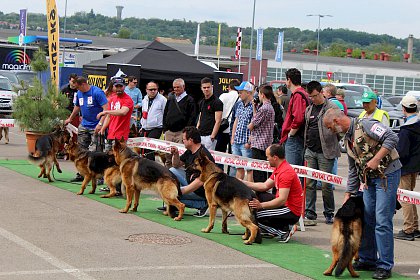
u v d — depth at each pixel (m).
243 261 8.03
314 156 10.64
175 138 13.41
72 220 9.78
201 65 19.36
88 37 64.38
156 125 14.09
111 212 10.57
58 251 7.98
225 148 13.87
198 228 9.73
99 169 11.86
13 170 14.36
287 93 16.09
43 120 15.12
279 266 7.91
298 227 10.13
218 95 19.12
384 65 68.62
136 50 19.44
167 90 19.64
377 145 7.64
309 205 10.69
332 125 7.96
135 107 16.70
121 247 8.35
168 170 10.42
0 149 18.09
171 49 19.72
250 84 12.66
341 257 7.52
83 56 29.83
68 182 13.23
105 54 32.62
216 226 10.00
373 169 7.63
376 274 7.71
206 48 63.31
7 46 37.75
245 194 9.01
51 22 18.02
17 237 8.54
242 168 12.41
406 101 9.91
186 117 13.28
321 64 63.16
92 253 7.98
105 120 12.66
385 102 29.91
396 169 7.71
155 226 9.72
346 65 64.12
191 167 9.55
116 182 11.64
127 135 12.56
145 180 10.36
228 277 7.29
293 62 61.84
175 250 8.36
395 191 7.73
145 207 11.19
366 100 9.06
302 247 8.99
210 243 8.85
